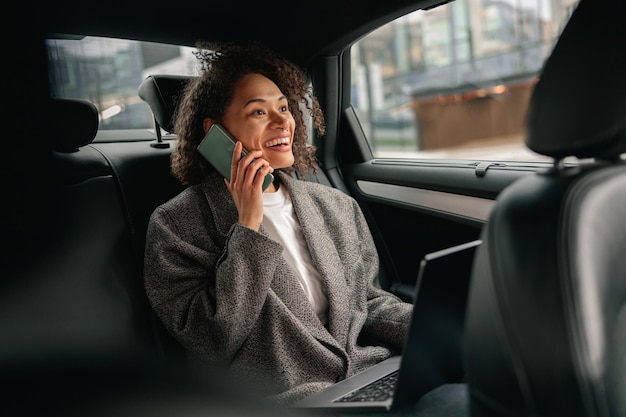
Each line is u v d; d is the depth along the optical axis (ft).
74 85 4.89
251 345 4.19
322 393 3.31
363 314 4.69
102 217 4.58
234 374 4.14
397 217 6.17
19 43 2.46
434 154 6.10
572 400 1.77
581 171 2.14
